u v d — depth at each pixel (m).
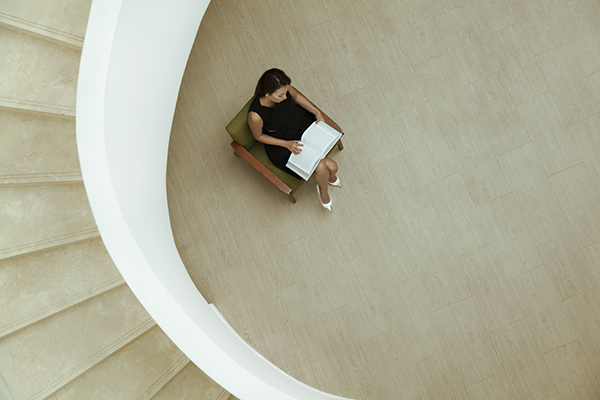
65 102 3.01
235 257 3.91
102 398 3.06
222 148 3.98
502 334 3.84
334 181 3.85
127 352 3.15
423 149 3.96
